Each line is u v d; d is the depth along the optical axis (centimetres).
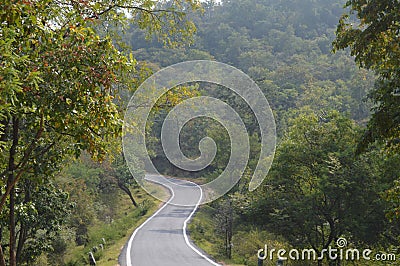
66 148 748
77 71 563
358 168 1452
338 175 1455
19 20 528
